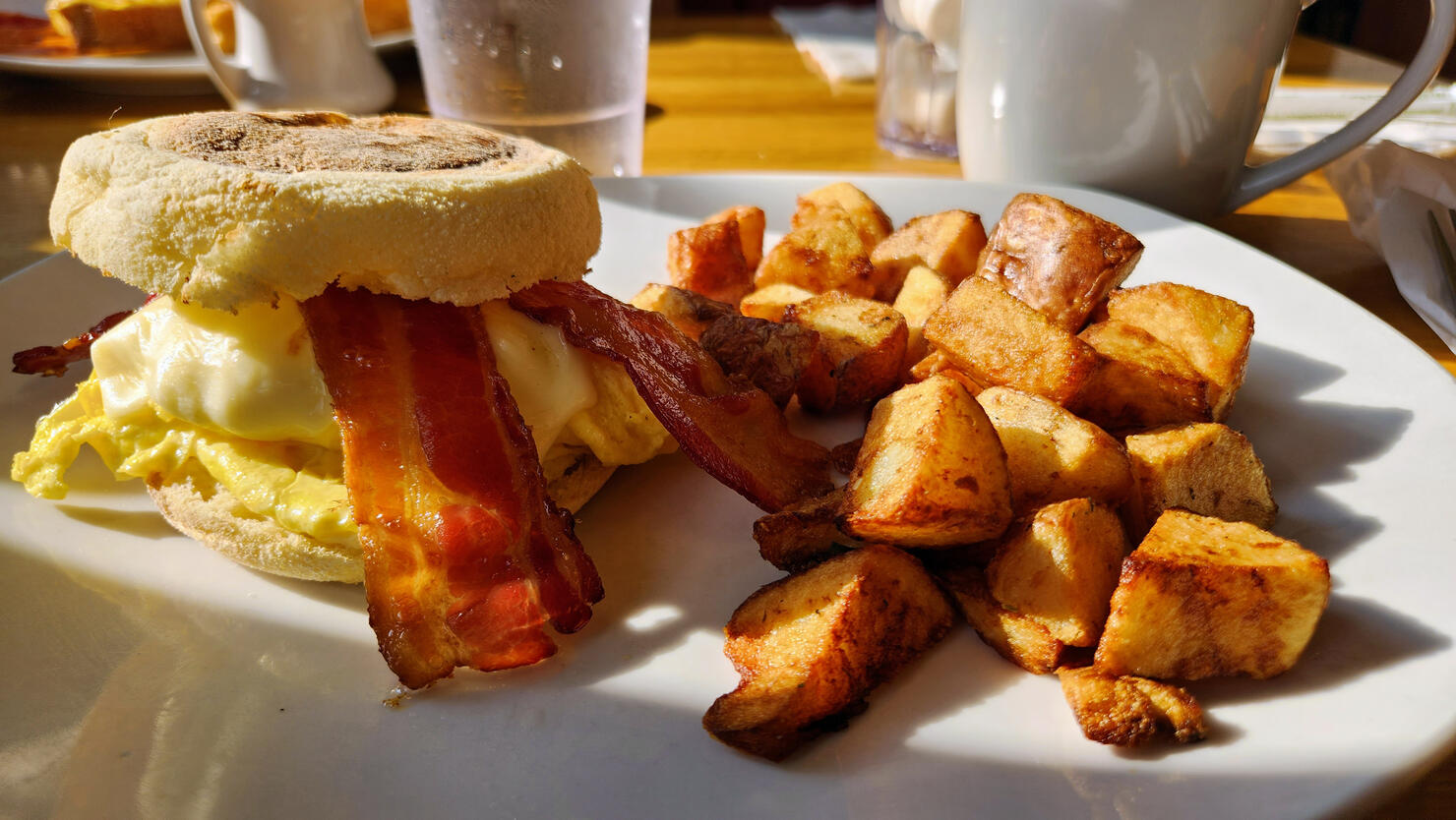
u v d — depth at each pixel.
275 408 0.18
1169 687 0.14
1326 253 0.30
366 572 0.16
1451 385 0.20
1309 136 0.37
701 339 0.22
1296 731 0.14
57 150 0.36
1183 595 0.14
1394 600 0.16
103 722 0.15
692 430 0.19
